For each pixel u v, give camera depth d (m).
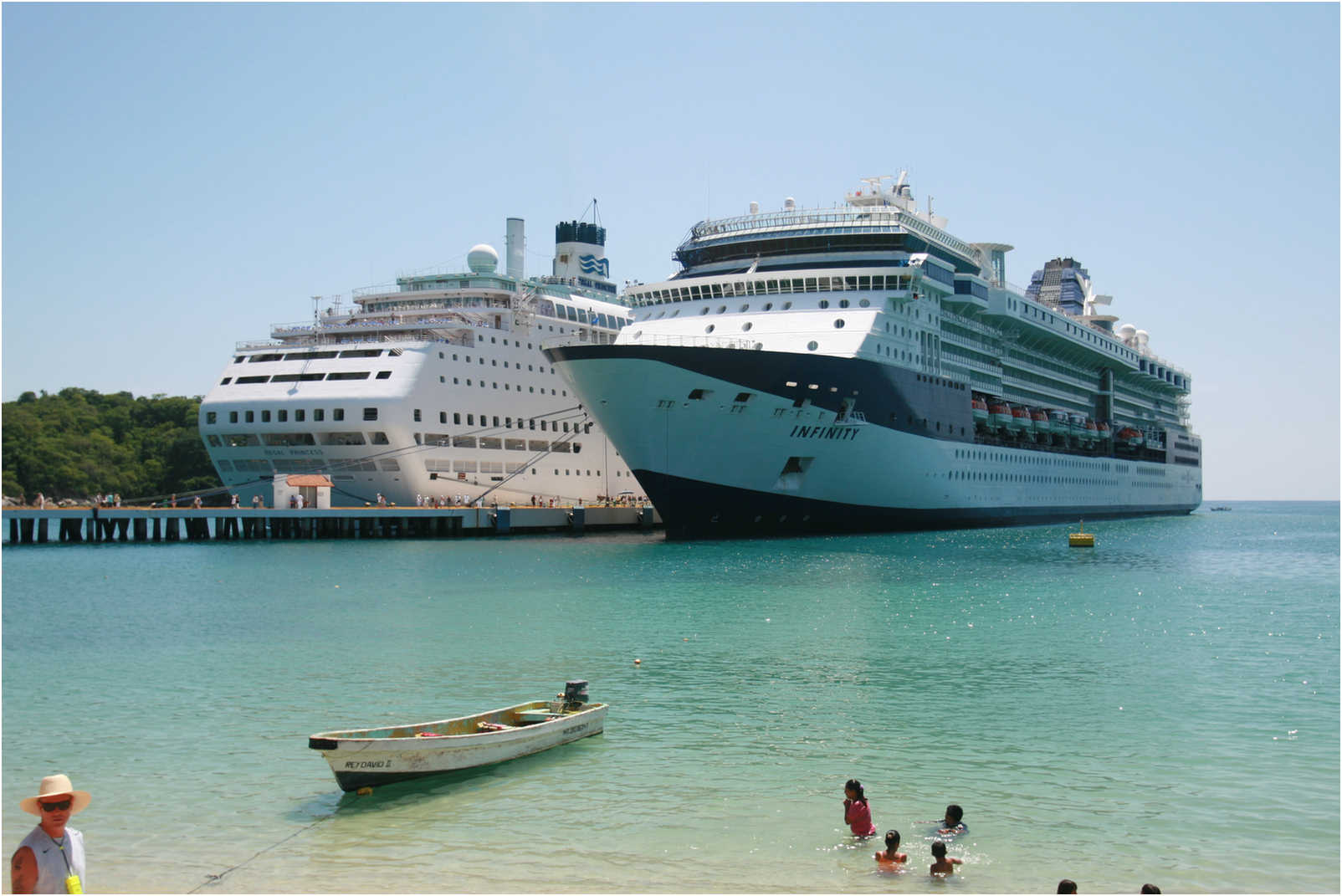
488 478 87.25
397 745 20.45
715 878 16.69
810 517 69.06
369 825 18.91
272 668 31.36
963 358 80.12
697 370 59.25
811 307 68.50
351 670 30.98
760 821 18.92
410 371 81.12
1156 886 16.23
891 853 17.33
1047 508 95.94
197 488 133.12
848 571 53.50
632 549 67.69
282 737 24.22
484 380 86.75
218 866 17.33
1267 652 33.12
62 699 27.91
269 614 41.94
